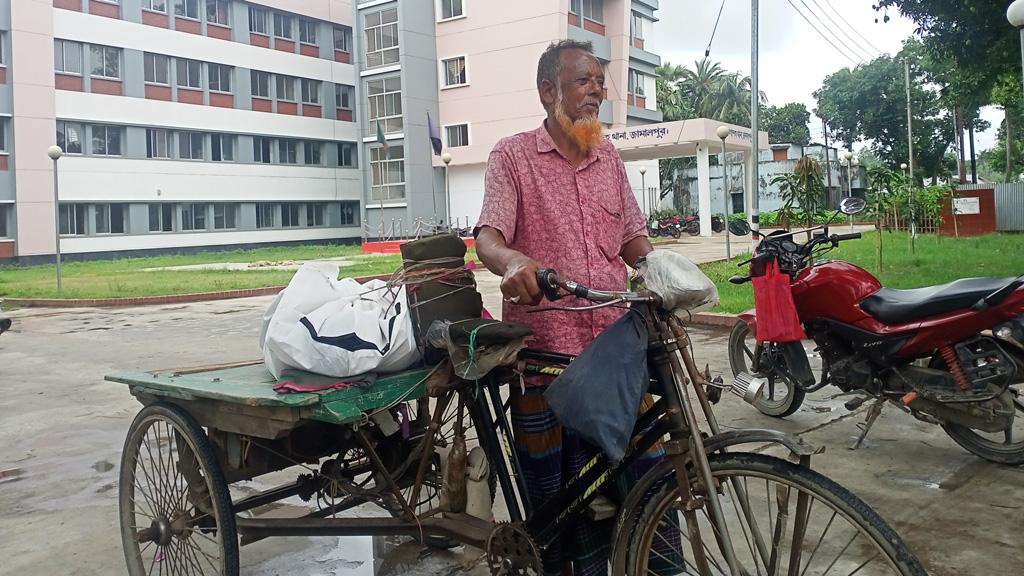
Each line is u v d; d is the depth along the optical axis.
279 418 2.13
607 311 2.21
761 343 4.62
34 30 25.59
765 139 30.41
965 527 3.03
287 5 32.22
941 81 26.48
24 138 25.58
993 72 12.67
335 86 34.66
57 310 12.88
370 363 2.15
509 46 29.17
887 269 11.35
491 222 2.19
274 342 2.17
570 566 2.30
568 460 2.27
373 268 18.22
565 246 2.21
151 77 28.66
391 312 2.27
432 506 2.74
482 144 30.06
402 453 2.70
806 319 4.10
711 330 7.72
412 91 29.95
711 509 1.83
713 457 1.86
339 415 2.04
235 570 2.39
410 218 30.17
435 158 30.88
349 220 35.97
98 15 27.11
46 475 4.18
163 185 29.08
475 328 2.08
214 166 30.58
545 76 2.21
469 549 2.62
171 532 2.63
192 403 2.47
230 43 30.72
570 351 2.19
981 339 3.59
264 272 19.33
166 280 17.16
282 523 2.47
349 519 2.44
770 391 4.68
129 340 9.07
